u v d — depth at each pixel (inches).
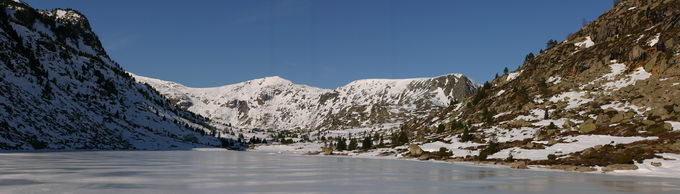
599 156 2704.2
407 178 1838.1
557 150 3203.7
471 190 1422.2
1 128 4943.4
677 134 2997.0
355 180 1721.2
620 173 2162.9
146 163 2837.1
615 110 4274.1
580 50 6993.1
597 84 5487.2
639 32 6205.7
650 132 3245.6
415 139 6018.7
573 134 3720.5
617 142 3120.1
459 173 2153.1
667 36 5231.3
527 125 4630.9
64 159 3144.7
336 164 3053.6
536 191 1402.6
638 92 4675.2
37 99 6806.1
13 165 2327.8
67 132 6353.3
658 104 4057.6
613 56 6008.9
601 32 6939.0
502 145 3895.2
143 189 1334.9
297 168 2511.1
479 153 3737.7
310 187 1456.7
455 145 4407.0
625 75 5388.8
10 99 5954.7
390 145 5969.5
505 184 1611.7
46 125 6033.5
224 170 2236.7
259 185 1496.1
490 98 6973.4
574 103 5132.9
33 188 1312.7
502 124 5118.1
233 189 1369.3
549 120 4685.0
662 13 6102.4
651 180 1795.0
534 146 3489.2
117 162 2891.2
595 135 3481.8
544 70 7032.5
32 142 5128.0
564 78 6254.9
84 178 1649.9
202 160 3567.9
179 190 1327.5
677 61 4736.7
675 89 4224.9
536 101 5728.3
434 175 2014.0
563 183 1657.2
